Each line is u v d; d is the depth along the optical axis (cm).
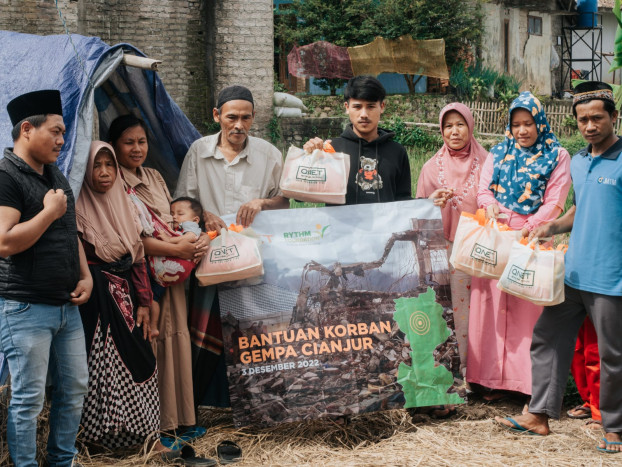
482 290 505
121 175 449
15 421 355
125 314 417
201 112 1631
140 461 412
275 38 2012
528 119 486
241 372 445
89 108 429
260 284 452
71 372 373
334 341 454
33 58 466
